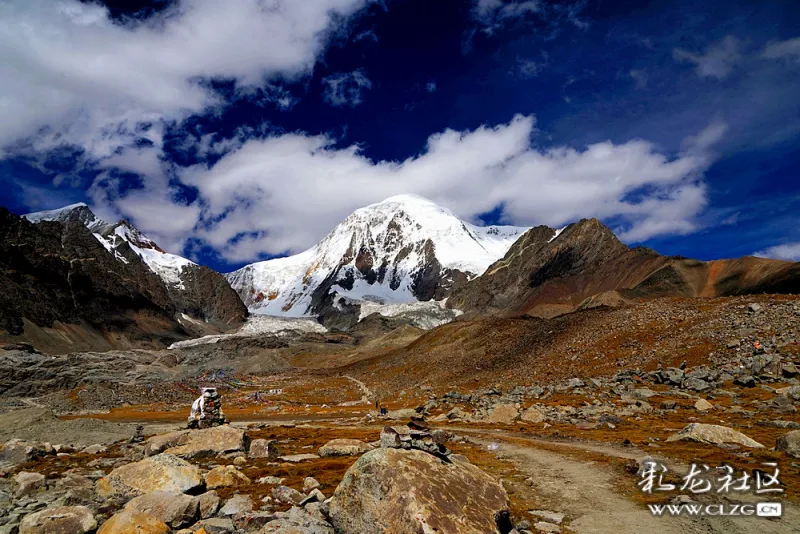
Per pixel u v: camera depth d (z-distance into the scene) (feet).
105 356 565.53
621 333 280.31
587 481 69.82
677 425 115.14
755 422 107.45
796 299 237.45
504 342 408.05
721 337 217.77
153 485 58.75
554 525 50.16
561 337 335.67
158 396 405.18
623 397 169.17
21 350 501.97
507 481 72.64
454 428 150.71
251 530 47.96
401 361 544.21
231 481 68.03
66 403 350.84
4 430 135.44
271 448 96.07
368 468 46.60
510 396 213.66
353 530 43.70
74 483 65.72
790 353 175.52
